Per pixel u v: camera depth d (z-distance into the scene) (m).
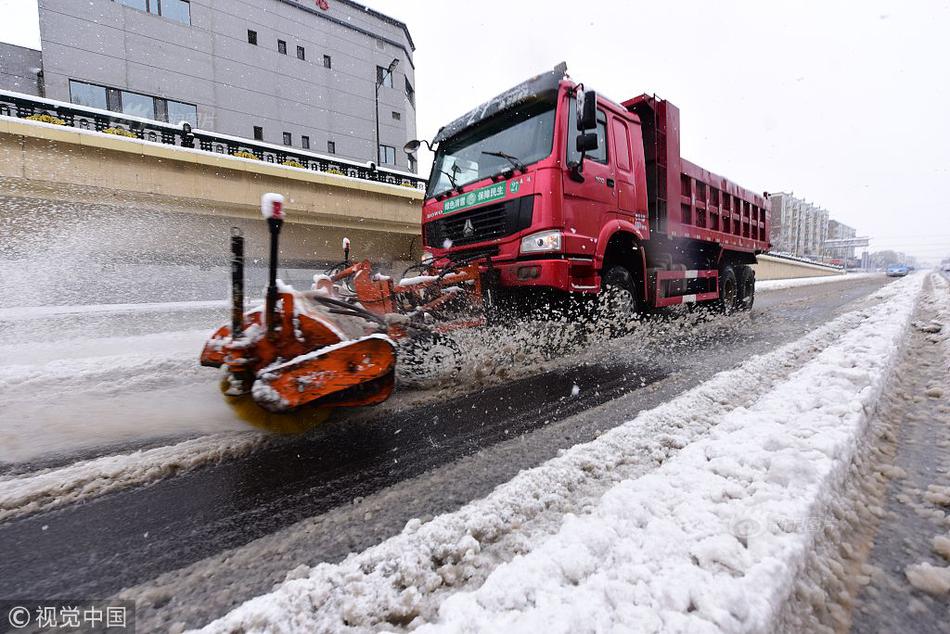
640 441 1.97
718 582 0.94
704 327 5.72
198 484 1.78
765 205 8.21
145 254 8.55
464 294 3.71
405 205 11.99
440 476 1.80
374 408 2.67
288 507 1.60
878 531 1.29
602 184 4.29
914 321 5.02
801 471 1.35
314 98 22.66
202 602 1.14
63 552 1.36
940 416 2.12
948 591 1.03
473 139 4.74
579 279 4.07
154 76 17.88
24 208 7.52
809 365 2.77
